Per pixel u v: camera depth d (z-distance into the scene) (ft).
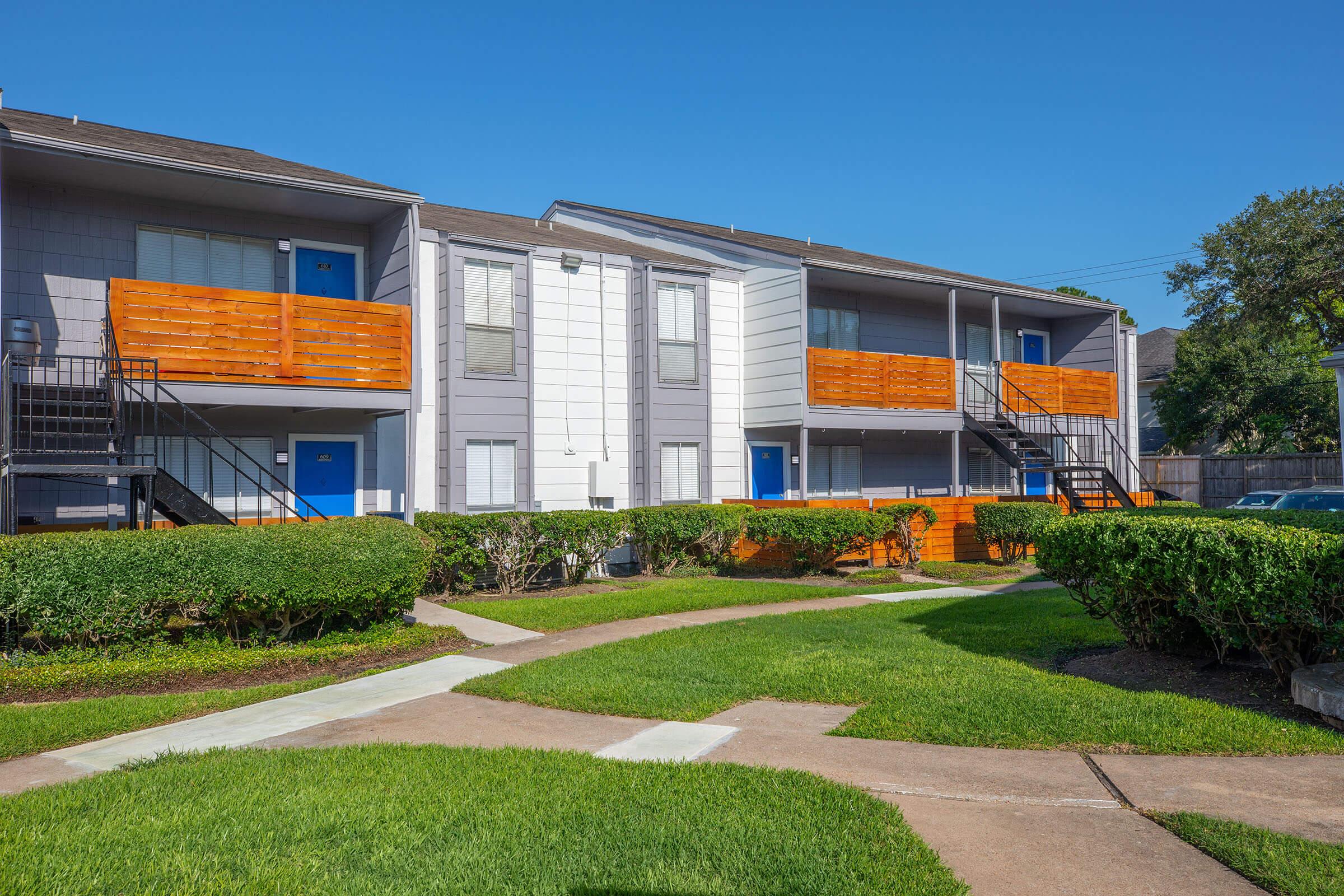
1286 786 16.65
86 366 41.57
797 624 35.50
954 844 14.43
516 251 53.06
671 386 59.31
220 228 45.65
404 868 13.79
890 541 58.70
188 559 29.35
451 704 24.50
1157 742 19.25
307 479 47.93
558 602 42.01
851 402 62.54
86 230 42.09
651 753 19.54
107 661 28.25
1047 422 74.18
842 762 18.66
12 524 32.68
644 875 13.46
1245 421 114.83
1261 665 25.63
